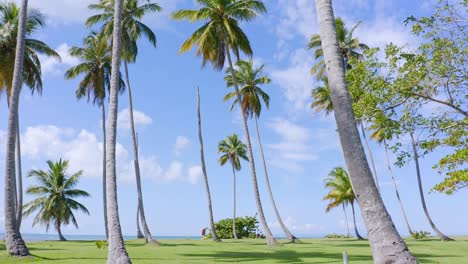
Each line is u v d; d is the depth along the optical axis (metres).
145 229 35.22
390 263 9.16
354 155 10.02
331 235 65.44
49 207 55.09
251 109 44.66
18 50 22.83
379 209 9.61
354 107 15.13
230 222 61.41
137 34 36.97
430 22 13.87
